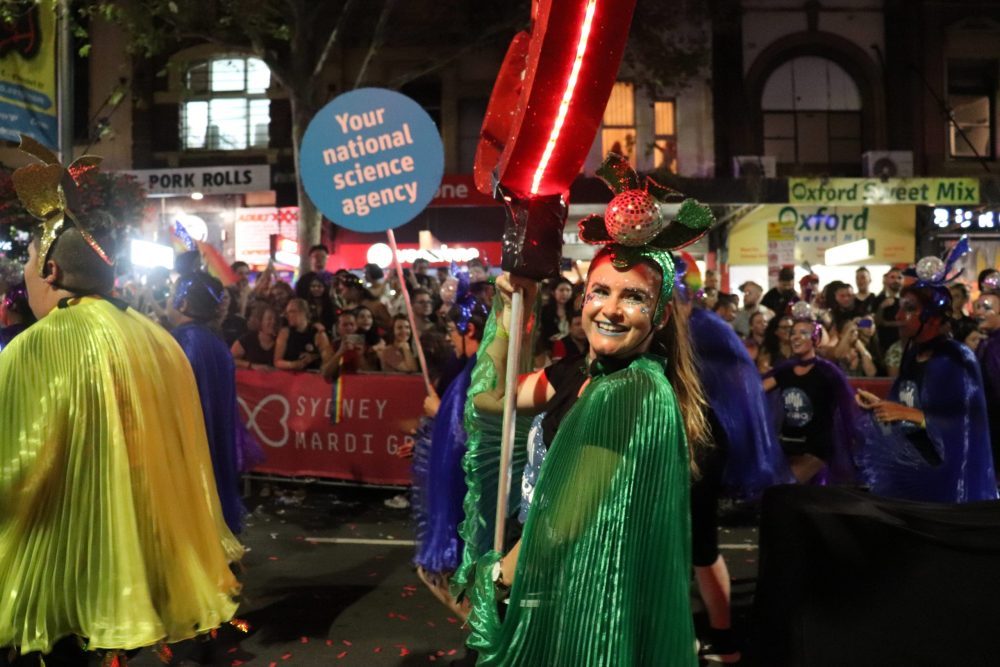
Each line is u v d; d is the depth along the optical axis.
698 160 20.31
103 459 3.14
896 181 16.61
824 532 2.97
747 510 8.14
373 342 9.66
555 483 2.16
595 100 2.16
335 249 17.41
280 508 8.21
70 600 3.06
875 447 5.07
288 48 20.09
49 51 11.06
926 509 3.05
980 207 16.75
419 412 8.37
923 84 20.45
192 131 20.53
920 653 2.90
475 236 17.38
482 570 2.39
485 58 20.38
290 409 8.68
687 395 2.48
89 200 9.00
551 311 9.32
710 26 20.11
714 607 4.48
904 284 4.93
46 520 3.11
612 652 2.05
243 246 18.39
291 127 20.34
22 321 6.07
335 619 5.26
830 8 20.45
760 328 10.04
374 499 8.59
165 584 3.22
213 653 4.58
